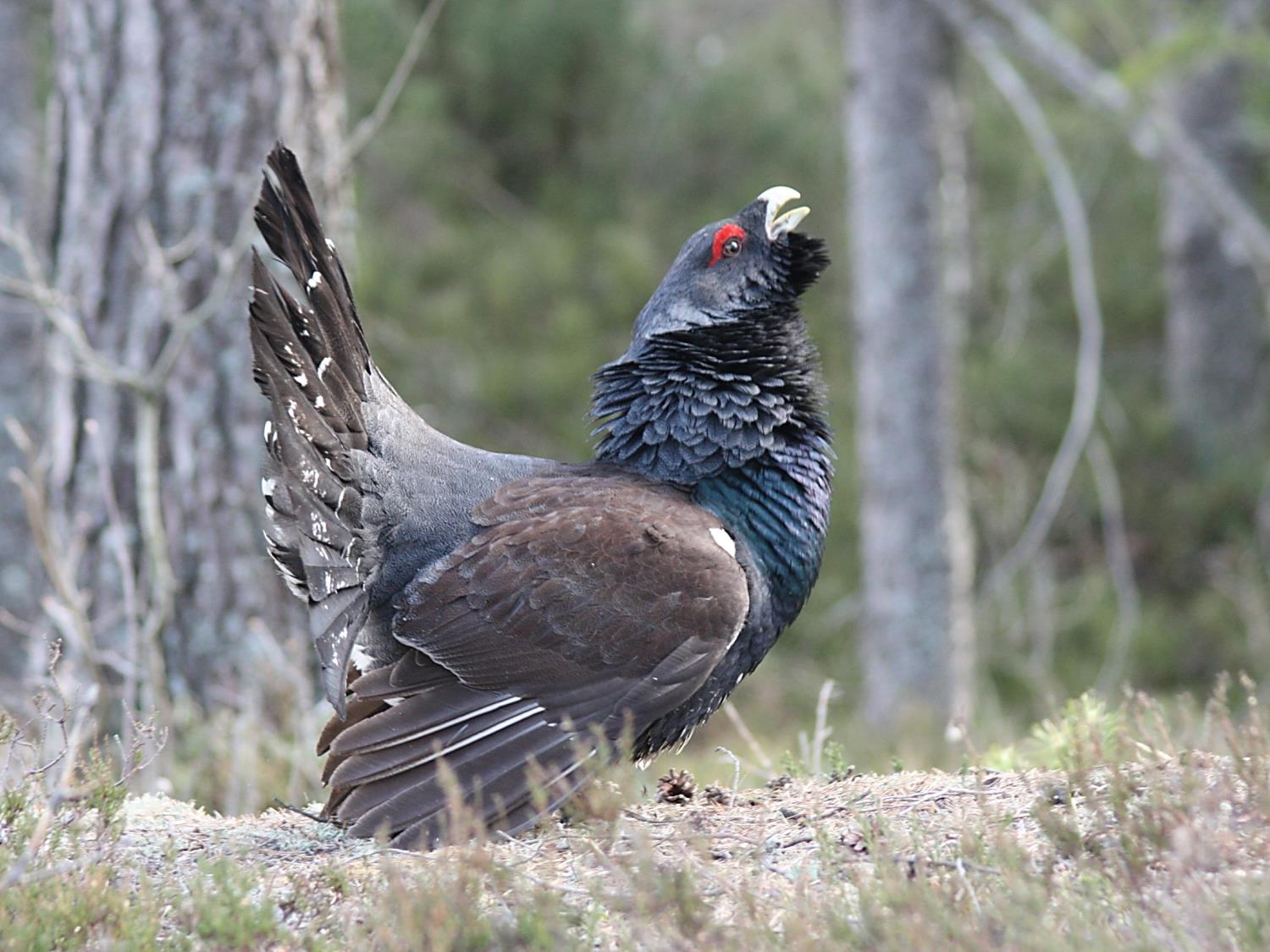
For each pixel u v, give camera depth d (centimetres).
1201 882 796
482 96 3284
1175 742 1153
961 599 2892
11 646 2744
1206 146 3700
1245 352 3659
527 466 1140
